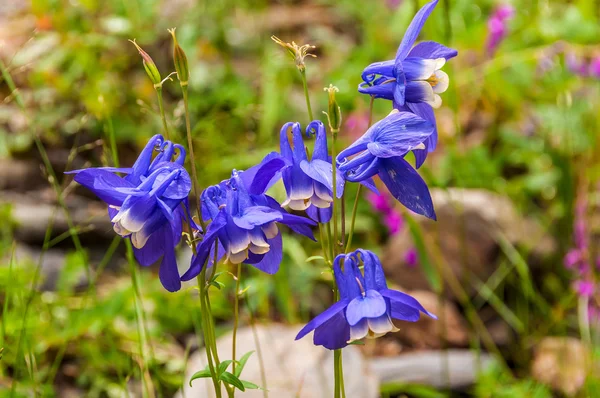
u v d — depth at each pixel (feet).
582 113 3.90
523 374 3.08
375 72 1.91
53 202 3.64
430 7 1.88
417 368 2.91
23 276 2.95
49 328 2.78
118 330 2.88
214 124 3.78
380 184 3.31
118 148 3.89
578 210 3.42
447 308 3.27
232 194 1.82
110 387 2.75
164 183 1.79
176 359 2.85
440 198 3.52
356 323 1.83
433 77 1.91
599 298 2.98
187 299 3.04
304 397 2.56
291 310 3.09
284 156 1.87
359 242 3.70
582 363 2.98
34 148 3.80
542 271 3.57
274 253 1.95
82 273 3.19
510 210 3.61
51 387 2.68
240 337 2.72
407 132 1.84
